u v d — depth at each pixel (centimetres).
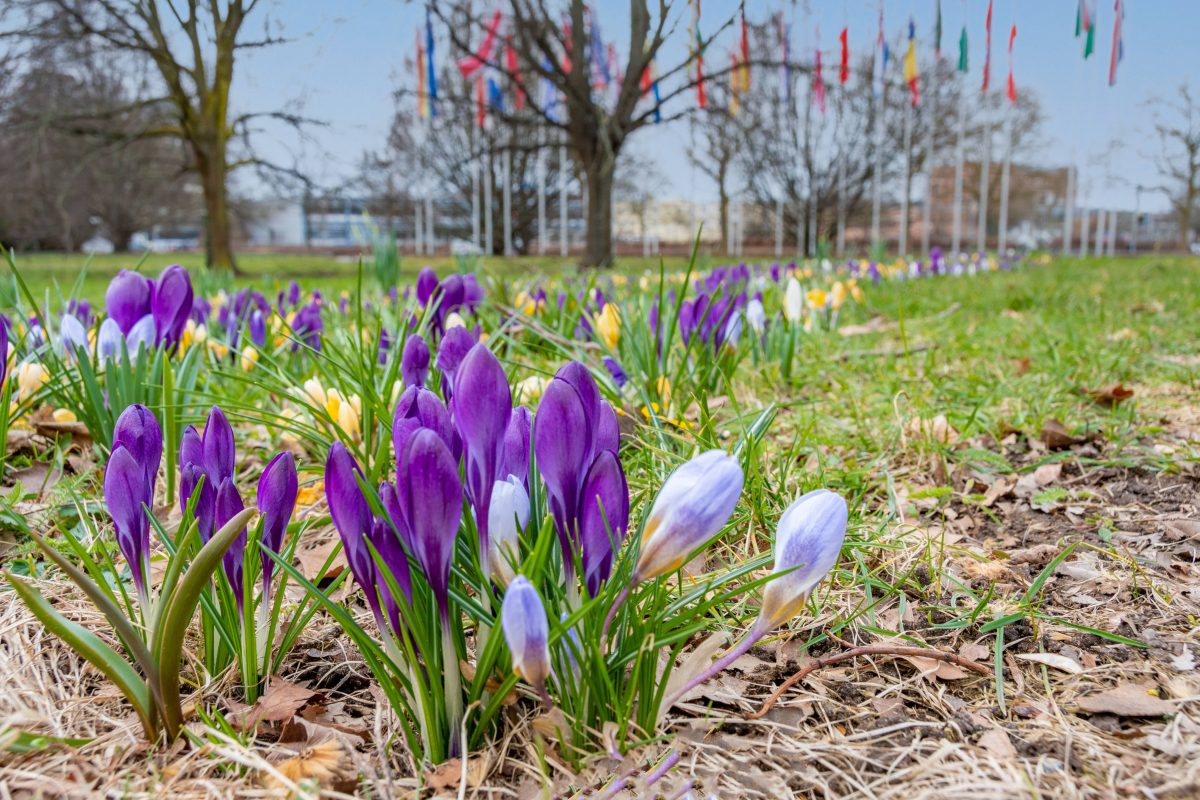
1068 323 542
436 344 337
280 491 146
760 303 426
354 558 125
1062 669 165
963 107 3123
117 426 147
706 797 126
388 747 141
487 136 3300
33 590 122
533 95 2783
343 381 285
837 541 130
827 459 290
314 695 157
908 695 159
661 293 316
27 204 3431
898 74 3012
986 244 4341
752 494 222
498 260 2341
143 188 3512
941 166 4172
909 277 1198
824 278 897
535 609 107
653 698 138
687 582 195
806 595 132
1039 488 270
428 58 1942
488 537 124
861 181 3669
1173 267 1602
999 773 132
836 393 396
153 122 2358
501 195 3862
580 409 119
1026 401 349
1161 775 130
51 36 1773
